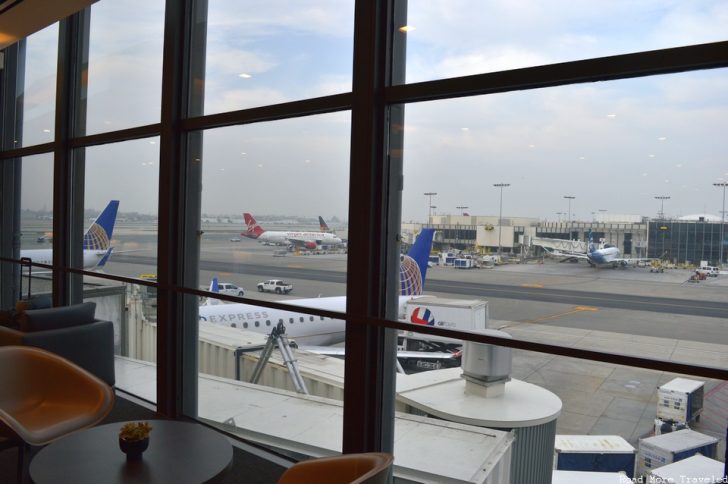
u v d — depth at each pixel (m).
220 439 2.29
